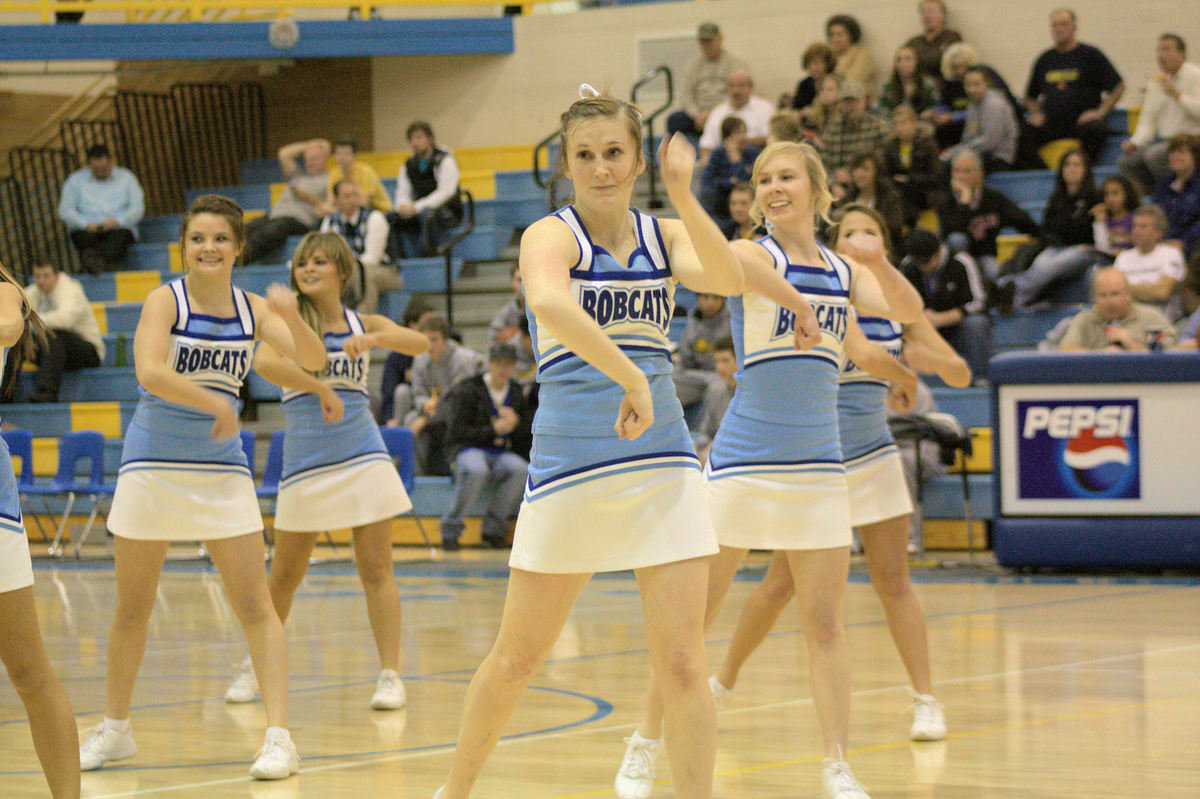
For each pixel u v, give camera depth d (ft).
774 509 19.10
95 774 20.17
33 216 83.15
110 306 75.31
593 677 28.25
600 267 14.94
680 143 14.25
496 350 57.57
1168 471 44.11
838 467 19.35
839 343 19.81
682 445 15.19
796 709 24.56
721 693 23.88
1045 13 72.95
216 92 90.07
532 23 82.74
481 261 73.15
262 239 73.05
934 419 48.96
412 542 60.39
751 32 78.18
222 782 19.51
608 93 15.55
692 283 15.19
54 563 56.70
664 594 14.73
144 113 91.30
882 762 20.18
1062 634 32.94
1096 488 44.73
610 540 14.82
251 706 25.93
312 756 21.24
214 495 21.40
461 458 57.52
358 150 87.56
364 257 68.44
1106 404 44.52
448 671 29.66
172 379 20.44
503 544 58.49
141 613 21.42
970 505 52.95
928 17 70.85
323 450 26.23
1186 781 18.63
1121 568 46.01
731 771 19.83
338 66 87.86
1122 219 59.26
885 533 22.40
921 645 22.12
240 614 21.20
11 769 20.57
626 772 18.78
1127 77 72.49
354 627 37.19
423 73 84.94
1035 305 60.18
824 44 69.82
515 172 77.10
